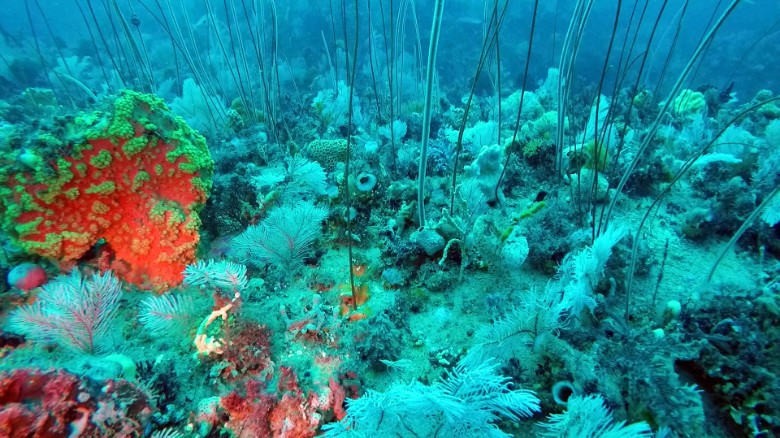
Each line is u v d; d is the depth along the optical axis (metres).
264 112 7.97
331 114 8.05
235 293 3.15
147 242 3.64
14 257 3.67
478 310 3.51
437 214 4.54
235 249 3.92
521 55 24.27
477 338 2.97
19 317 2.82
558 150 5.14
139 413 2.44
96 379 2.36
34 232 3.44
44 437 2.03
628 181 4.80
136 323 3.37
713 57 25.80
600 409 2.22
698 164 4.57
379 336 3.03
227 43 18.83
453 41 23.92
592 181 4.36
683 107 7.64
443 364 3.01
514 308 3.10
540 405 2.71
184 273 3.29
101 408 2.21
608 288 3.47
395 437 2.24
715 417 2.54
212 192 4.65
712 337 2.68
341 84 9.08
